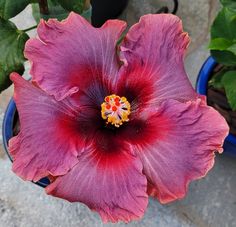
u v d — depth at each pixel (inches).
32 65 9.9
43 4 12.3
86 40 10.6
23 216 15.7
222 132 10.1
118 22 10.7
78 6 11.5
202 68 16.1
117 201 10.1
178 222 15.9
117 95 11.3
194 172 10.2
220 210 16.1
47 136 10.0
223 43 13.7
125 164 10.4
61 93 10.2
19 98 9.8
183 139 10.3
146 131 10.8
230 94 14.1
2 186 16.1
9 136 13.7
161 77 11.0
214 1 20.0
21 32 12.1
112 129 11.0
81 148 10.4
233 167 16.7
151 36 10.7
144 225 15.7
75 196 10.2
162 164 10.3
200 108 10.2
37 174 9.8
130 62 10.9
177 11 19.8
